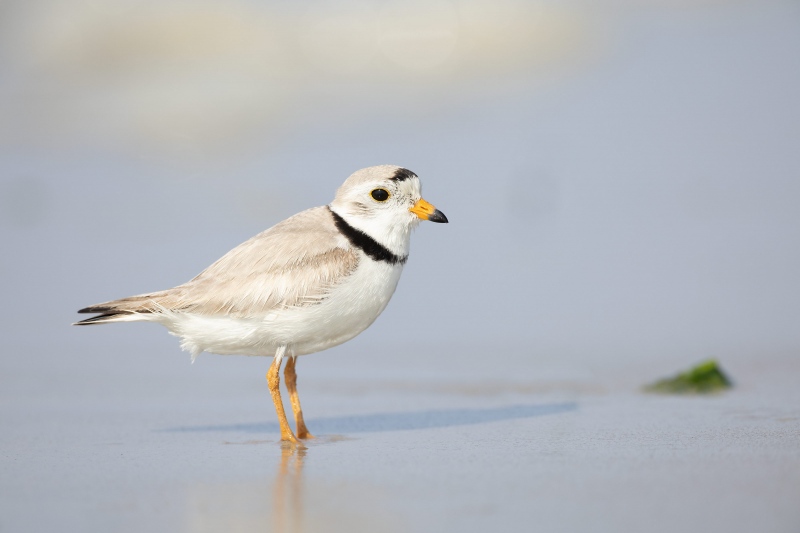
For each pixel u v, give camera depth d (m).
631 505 5.71
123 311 8.23
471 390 10.01
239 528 5.46
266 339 8.21
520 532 5.28
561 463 6.79
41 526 5.54
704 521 5.40
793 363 10.64
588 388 9.98
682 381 9.77
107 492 6.25
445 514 5.63
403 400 9.62
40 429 8.38
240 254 8.30
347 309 8.27
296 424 8.28
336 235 8.34
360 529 5.40
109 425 8.59
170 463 7.08
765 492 5.94
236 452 7.47
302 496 6.08
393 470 6.72
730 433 7.65
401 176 8.48
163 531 5.44
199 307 8.10
